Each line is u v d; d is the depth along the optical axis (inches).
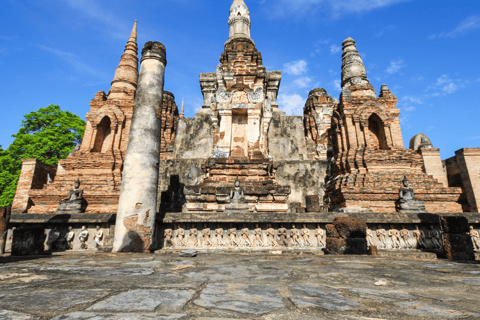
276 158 871.7
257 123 591.2
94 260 236.1
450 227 292.0
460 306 108.5
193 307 103.8
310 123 1065.5
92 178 622.2
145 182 345.1
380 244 358.9
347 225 305.6
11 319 88.8
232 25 771.4
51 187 599.5
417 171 578.6
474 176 671.1
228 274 171.8
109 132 722.8
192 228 355.6
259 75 665.6
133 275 166.1
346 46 717.3
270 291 128.8
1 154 939.3
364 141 597.6
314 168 782.5
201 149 892.6
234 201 401.7
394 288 138.1
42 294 120.3
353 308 104.4
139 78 398.3
